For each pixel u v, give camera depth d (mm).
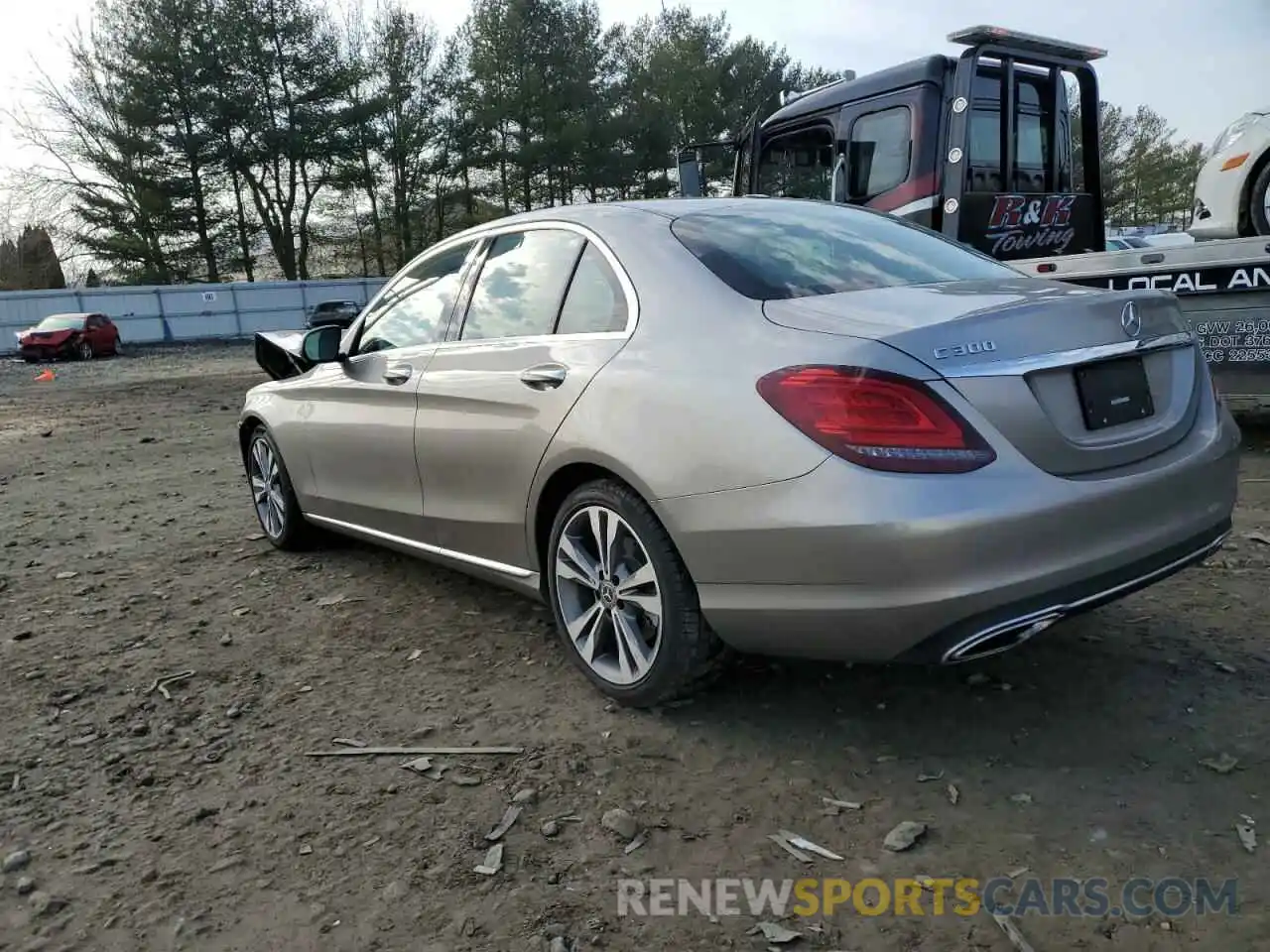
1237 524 4859
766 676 3361
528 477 3324
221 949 2158
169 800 2779
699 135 48469
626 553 3086
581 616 3279
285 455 4984
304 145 44156
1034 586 2441
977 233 7125
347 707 3336
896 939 2098
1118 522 2576
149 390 18734
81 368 26188
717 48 50031
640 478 2854
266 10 43375
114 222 43188
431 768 2893
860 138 7504
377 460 4180
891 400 2434
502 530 3529
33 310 35781
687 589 2889
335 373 4551
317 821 2635
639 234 3270
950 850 2383
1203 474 2822
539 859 2426
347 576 4824
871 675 3334
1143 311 2855
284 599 4523
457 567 3920
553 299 3457
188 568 5125
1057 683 3201
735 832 2500
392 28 45750
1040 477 2482
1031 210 7406
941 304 2732
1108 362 2705
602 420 2996
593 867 2389
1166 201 52281
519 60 45281
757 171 8406
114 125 42312
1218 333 6020
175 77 41812
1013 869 2299
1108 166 50781
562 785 2756
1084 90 7863
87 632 4184
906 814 2539
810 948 2084
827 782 2709
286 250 48062
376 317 4488
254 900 2316
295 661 3768
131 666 3773
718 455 2672
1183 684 3135
